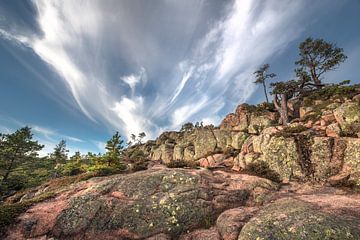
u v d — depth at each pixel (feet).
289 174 50.03
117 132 92.02
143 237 28.76
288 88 101.60
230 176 50.60
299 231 21.75
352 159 43.83
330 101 81.10
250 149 68.95
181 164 70.74
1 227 27.35
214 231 29.27
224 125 118.62
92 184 44.68
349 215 24.89
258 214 28.84
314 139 52.06
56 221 29.43
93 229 28.96
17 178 107.34
